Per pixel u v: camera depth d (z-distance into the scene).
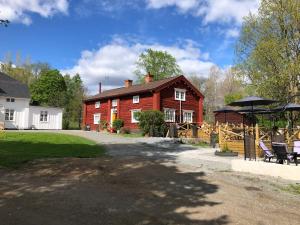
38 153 13.88
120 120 34.91
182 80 35.50
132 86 40.88
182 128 29.78
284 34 28.09
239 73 30.16
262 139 17.25
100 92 48.09
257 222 6.32
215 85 76.56
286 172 11.05
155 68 64.88
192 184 9.43
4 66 68.94
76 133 29.22
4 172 10.12
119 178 9.77
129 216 6.34
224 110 25.08
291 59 26.98
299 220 6.55
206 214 6.68
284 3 26.92
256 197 8.33
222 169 12.17
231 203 7.61
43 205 6.84
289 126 26.56
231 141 18.77
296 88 26.34
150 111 28.12
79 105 59.97
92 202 7.17
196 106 37.34
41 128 39.56
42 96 57.50
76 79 77.44
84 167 11.09
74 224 5.79
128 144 20.12
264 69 28.09
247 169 12.14
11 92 38.00
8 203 6.91
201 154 16.36
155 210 6.80
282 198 8.38
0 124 34.06
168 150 17.95
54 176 9.80
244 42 29.97
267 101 15.94
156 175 10.37
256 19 29.08
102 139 23.06
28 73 73.00
